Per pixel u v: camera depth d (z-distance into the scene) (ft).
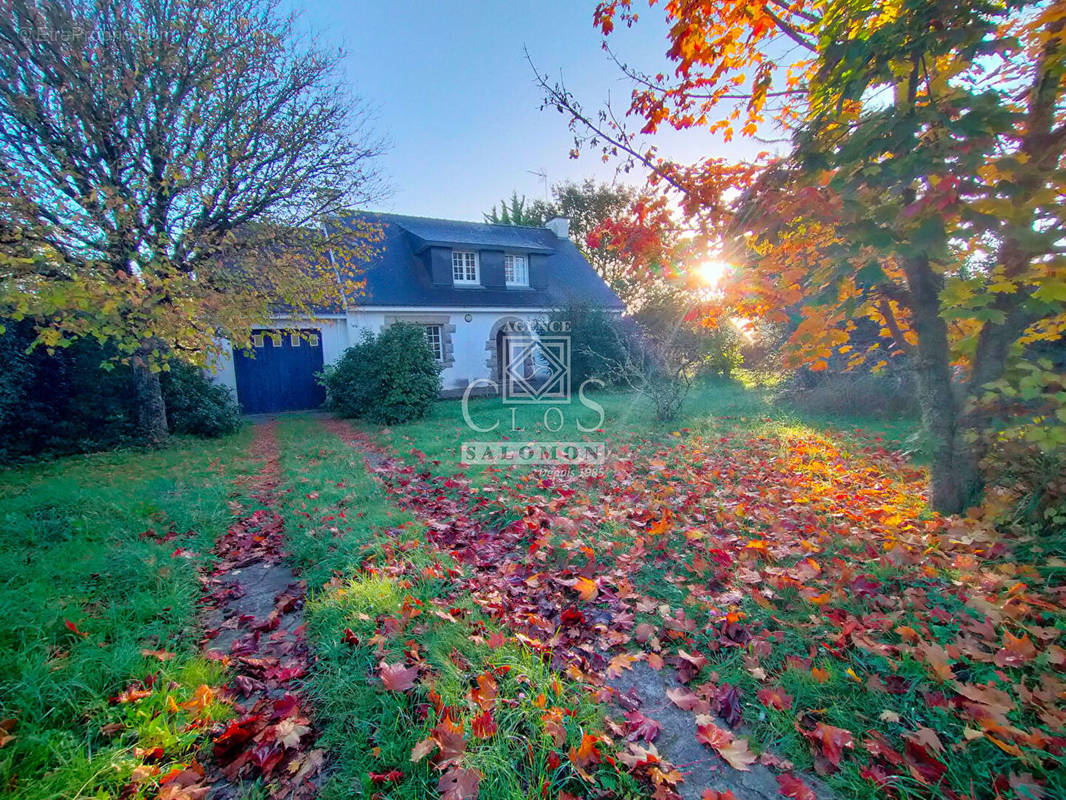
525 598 9.07
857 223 8.11
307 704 6.44
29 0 19.47
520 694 6.22
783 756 5.52
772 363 36.88
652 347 36.96
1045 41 7.64
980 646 6.68
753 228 9.77
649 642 7.68
